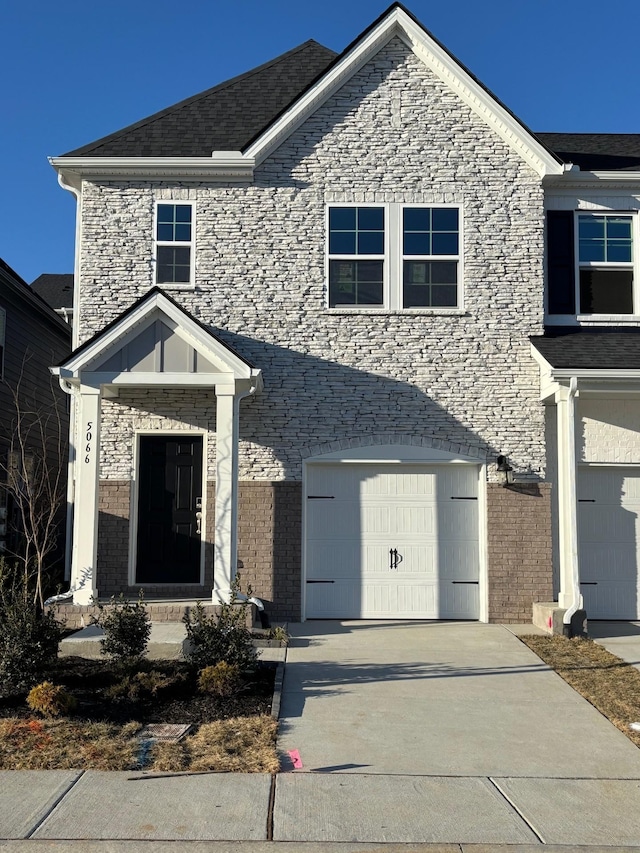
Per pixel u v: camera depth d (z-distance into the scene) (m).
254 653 8.55
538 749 6.48
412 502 12.25
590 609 12.29
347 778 5.77
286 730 6.83
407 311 12.34
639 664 9.30
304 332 12.32
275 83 14.48
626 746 6.58
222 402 10.98
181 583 11.95
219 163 12.26
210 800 5.31
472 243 12.47
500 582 11.95
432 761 6.17
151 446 12.20
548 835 4.89
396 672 8.83
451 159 12.57
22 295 16.50
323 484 12.27
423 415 12.23
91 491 10.85
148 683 7.56
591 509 12.38
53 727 6.67
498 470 12.12
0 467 13.62
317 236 12.47
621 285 12.97
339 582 12.11
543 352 11.64
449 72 12.51
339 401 12.23
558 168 12.41
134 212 12.45
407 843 4.77
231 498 10.95
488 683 8.42
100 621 9.60
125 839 4.75
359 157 12.59
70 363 10.80
